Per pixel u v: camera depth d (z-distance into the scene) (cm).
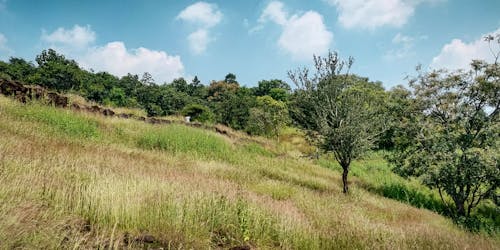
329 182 1575
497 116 1334
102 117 1636
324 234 607
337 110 1329
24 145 798
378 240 621
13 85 1473
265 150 2164
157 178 727
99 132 1355
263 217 614
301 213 740
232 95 5288
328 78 1348
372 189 1761
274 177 1398
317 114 1381
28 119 1206
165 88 10725
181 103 9962
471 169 1221
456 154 1262
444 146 1315
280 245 554
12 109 1241
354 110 1284
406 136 1544
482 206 1549
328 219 720
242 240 539
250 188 975
